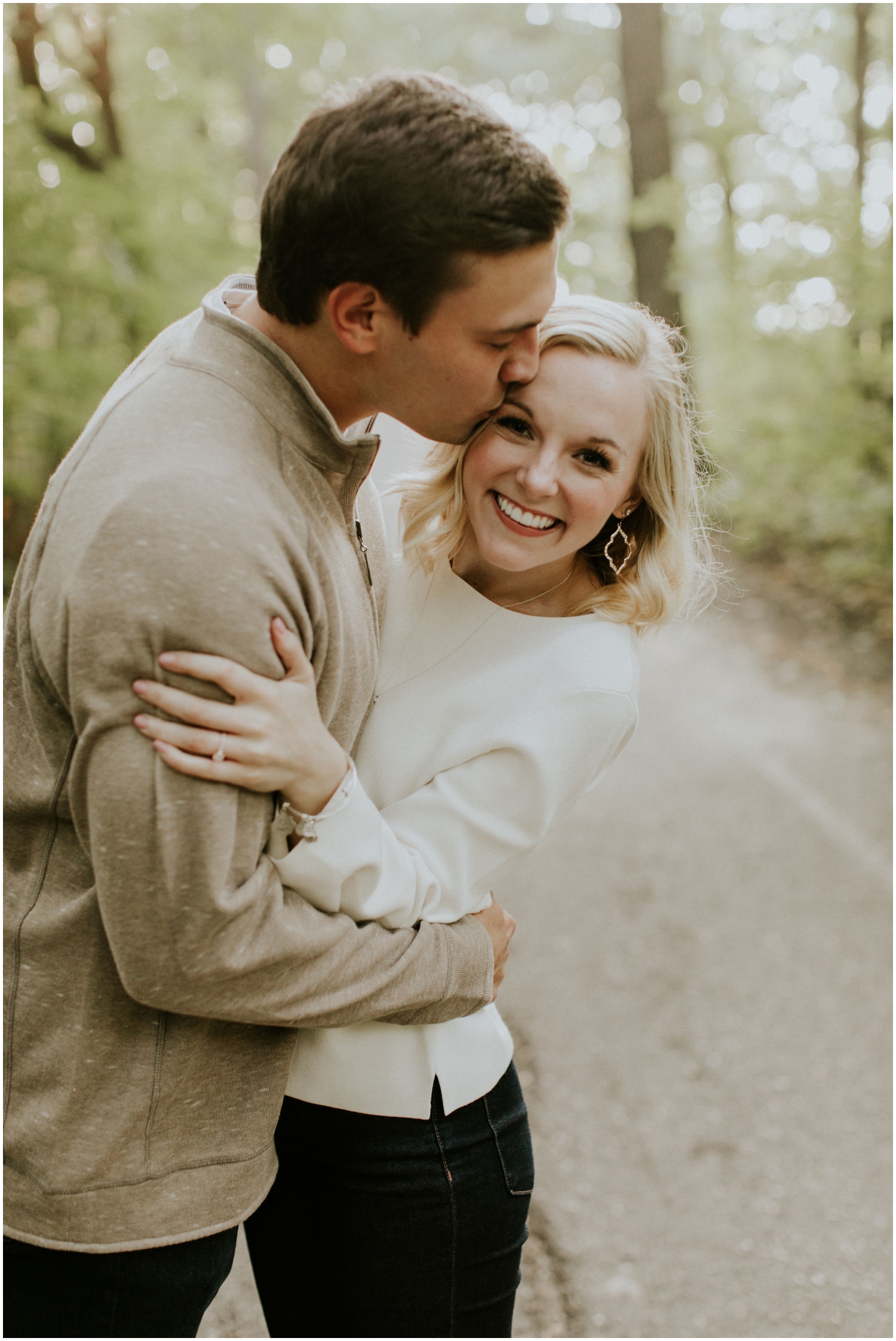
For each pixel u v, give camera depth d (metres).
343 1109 1.29
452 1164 1.30
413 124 1.00
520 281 1.05
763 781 4.40
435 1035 1.30
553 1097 2.68
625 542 1.41
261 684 0.98
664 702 5.32
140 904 0.97
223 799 0.98
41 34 6.45
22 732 1.10
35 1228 1.08
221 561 0.96
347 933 1.12
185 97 8.34
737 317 6.85
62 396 5.80
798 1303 2.11
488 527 1.30
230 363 1.08
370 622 1.22
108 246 6.51
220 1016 1.04
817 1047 2.87
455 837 1.27
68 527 1.00
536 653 1.35
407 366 1.10
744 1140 2.55
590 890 3.67
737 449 7.08
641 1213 2.34
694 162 11.31
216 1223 1.13
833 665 5.45
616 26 11.84
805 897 3.56
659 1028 2.95
